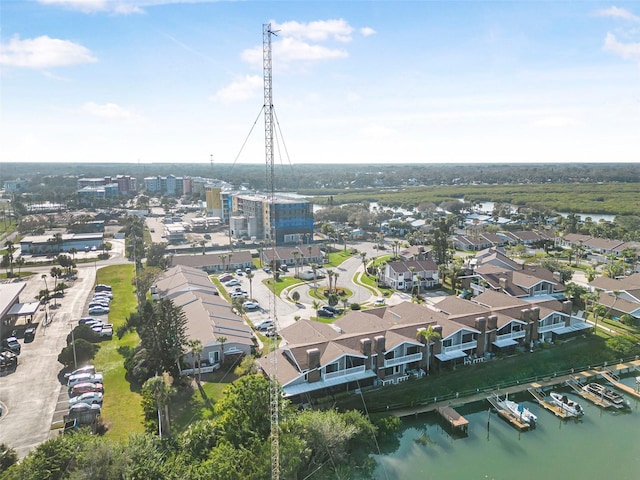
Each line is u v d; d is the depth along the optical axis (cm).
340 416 5044
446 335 6681
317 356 5778
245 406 4656
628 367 7169
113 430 5150
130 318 8175
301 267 13338
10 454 4250
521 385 6544
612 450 5231
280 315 9050
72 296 10288
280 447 4216
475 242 16112
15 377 6366
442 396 6122
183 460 4222
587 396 6281
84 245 15850
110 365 6744
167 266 12381
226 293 10712
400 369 6494
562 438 5456
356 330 6962
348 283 11525
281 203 16600
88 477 3866
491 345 7206
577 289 9244
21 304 8756
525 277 9781
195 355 6544
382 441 5259
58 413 5469
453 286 10981
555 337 7769
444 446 5291
